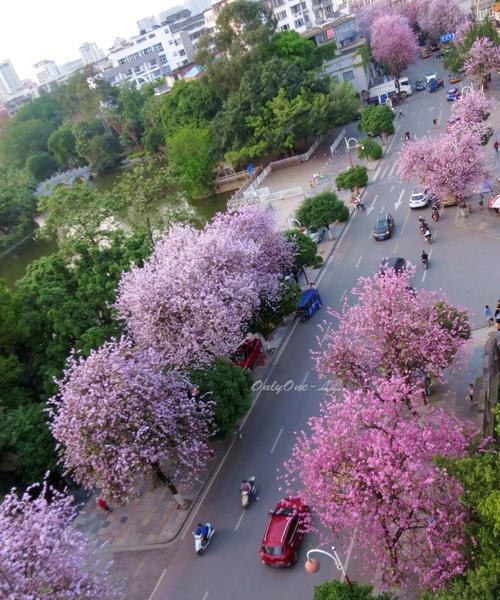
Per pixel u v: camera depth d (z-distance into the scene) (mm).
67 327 37312
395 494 19109
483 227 44656
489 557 15953
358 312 28188
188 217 56094
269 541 23719
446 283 38844
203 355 31344
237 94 80688
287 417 32594
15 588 19188
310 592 22344
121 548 27797
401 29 95562
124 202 55281
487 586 14344
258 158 87750
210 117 88438
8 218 92062
